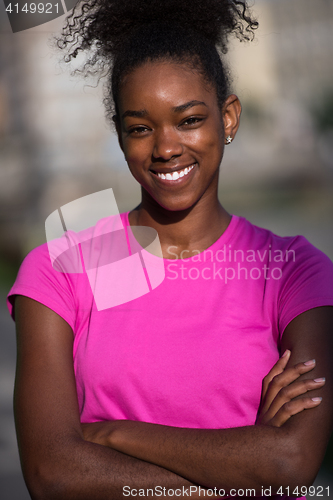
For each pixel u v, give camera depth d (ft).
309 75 65.62
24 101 48.57
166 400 6.98
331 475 13.42
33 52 47.91
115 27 7.43
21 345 7.27
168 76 6.93
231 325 7.20
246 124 65.21
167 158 7.00
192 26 7.30
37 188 47.01
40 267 7.54
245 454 6.50
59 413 6.88
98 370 7.06
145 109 6.95
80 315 7.44
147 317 7.26
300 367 6.85
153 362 7.02
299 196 59.11
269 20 65.51
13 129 48.49
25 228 42.27
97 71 8.02
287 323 7.20
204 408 6.98
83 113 49.26
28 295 7.34
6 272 35.50
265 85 65.10
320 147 64.75
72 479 6.63
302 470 6.49
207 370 6.98
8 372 21.38
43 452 6.74
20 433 6.91
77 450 6.70
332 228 41.68
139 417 7.01
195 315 7.25
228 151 65.16
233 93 7.80
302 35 65.31
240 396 7.01
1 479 14.61
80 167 48.55
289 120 65.21
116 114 7.61
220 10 7.47
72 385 7.09
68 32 8.11
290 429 6.61
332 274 7.46
